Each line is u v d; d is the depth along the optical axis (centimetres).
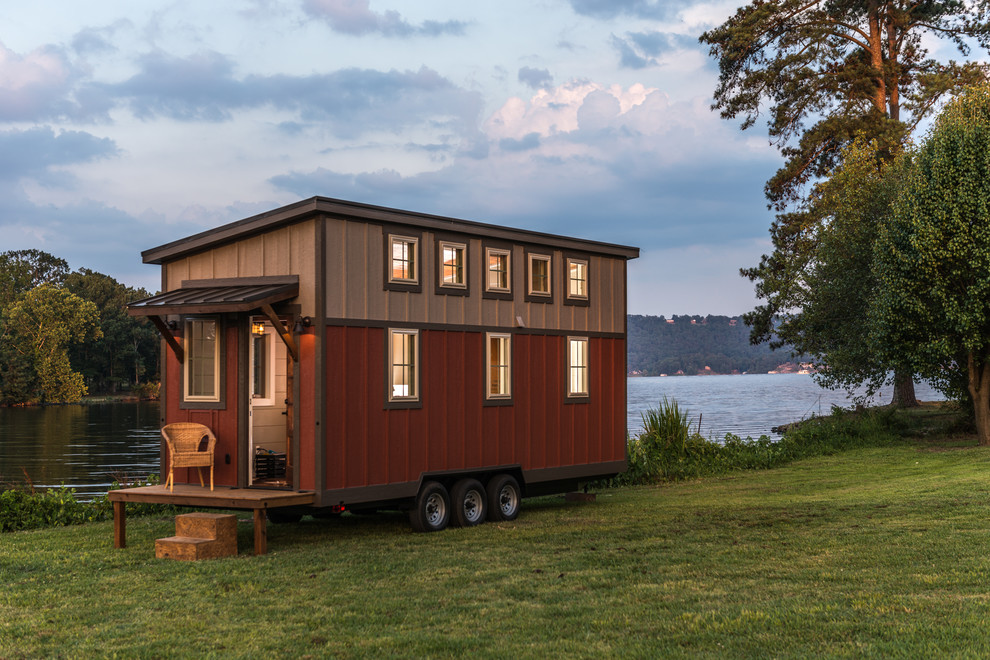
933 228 2141
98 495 2297
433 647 642
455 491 1306
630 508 1481
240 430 1189
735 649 609
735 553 966
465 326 1359
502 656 618
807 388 14662
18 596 843
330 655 634
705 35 3512
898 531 1054
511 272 1448
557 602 772
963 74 3322
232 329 1208
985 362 2317
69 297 10500
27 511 1430
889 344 2342
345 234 1181
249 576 920
